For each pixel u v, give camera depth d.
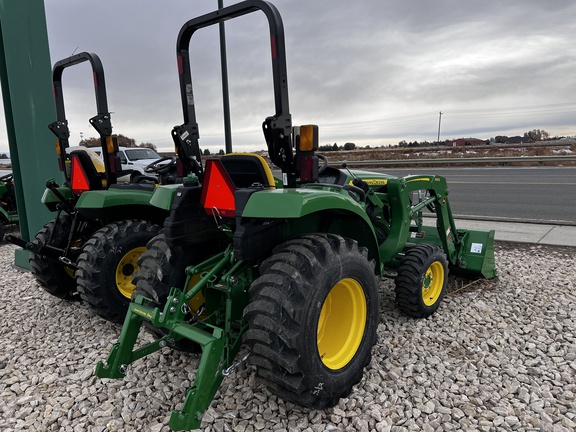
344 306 2.69
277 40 2.30
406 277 3.63
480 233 4.63
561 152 24.52
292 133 2.48
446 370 2.94
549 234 6.79
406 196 3.84
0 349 3.50
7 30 5.56
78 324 3.92
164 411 2.58
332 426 2.40
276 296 2.22
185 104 2.85
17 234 8.47
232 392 2.71
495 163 20.17
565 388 2.72
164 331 2.87
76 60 3.85
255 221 2.40
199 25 2.68
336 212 2.88
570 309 3.92
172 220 2.64
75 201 4.14
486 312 3.91
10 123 6.03
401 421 2.43
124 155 14.34
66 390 2.84
